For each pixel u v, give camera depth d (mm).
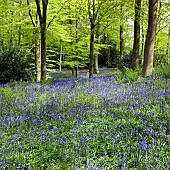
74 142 4164
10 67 13141
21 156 3816
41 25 12352
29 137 4410
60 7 14875
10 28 15609
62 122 5109
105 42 30672
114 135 4363
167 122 4781
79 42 18812
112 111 5562
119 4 13586
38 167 3555
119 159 3584
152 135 4320
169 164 3385
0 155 3848
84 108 5836
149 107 5762
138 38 14961
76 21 18469
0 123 5078
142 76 10781
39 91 8250
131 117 5148
